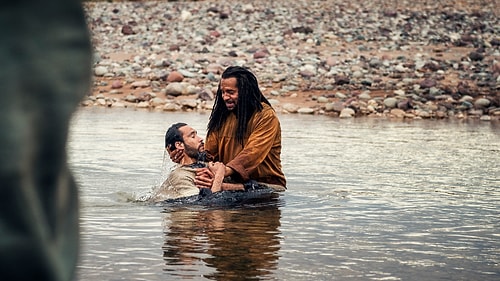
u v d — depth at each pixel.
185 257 4.36
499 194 6.58
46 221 0.99
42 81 0.97
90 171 7.30
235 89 6.54
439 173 7.63
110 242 4.66
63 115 0.98
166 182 6.29
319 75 15.77
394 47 18.91
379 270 4.18
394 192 6.59
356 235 5.00
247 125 6.55
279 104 13.70
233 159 6.48
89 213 5.51
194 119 12.08
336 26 21.12
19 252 0.98
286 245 4.69
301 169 7.73
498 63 16.23
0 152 0.95
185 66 16.28
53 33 0.97
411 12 22.98
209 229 5.11
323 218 5.53
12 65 0.96
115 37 19.94
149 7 23.86
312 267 4.21
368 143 9.77
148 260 4.28
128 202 5.97
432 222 5.44
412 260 4.41
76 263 1.04
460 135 10.84
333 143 9.70
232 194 6.27
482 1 25.45
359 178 7.27
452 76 15.77
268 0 25.17
